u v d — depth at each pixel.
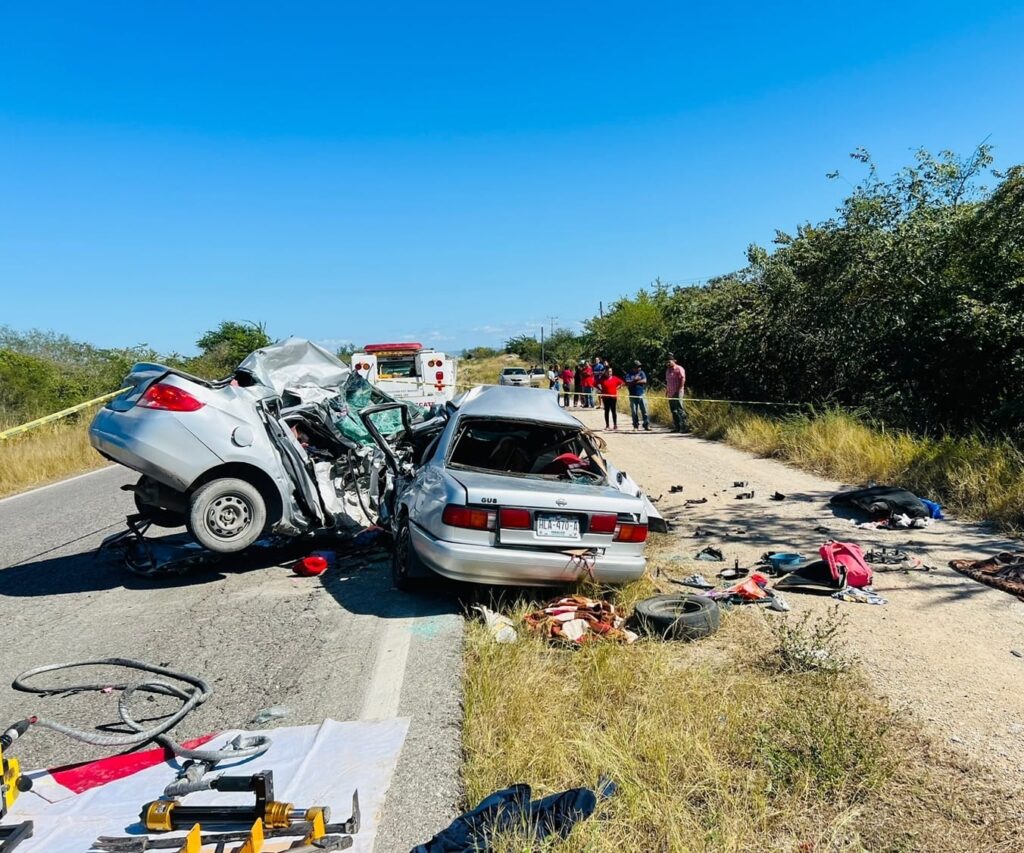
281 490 6.26
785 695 3.79
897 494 7.93
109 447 5.87
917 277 12.78
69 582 6.42
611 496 5.34
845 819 2.81
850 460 10.58
